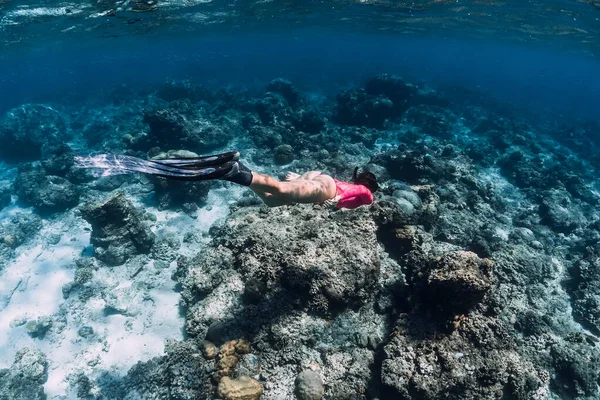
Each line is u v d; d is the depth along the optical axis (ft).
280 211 33.55
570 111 151.84
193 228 47.44
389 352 22.79
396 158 54.75
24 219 49.98
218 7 77.56
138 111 93.66
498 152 75.82
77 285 38.63
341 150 66.44
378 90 93.30
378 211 31.60
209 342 25.34
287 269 26.12
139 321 34.37
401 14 92.17
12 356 32.35
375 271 27.17
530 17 78.84
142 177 58.03
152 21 83.41
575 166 74.59
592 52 127.13
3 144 70.95
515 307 31.04
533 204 56.44
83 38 100.22
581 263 40.22
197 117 76.84
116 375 29.53
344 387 22.36
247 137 69.77
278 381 22.88
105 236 40.40
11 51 108.58
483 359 22.04
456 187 50.80
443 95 120.16
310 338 24.50
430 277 23.89
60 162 58.59
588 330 33.65
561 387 26.27
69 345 32.86
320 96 118.62
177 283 38.01
